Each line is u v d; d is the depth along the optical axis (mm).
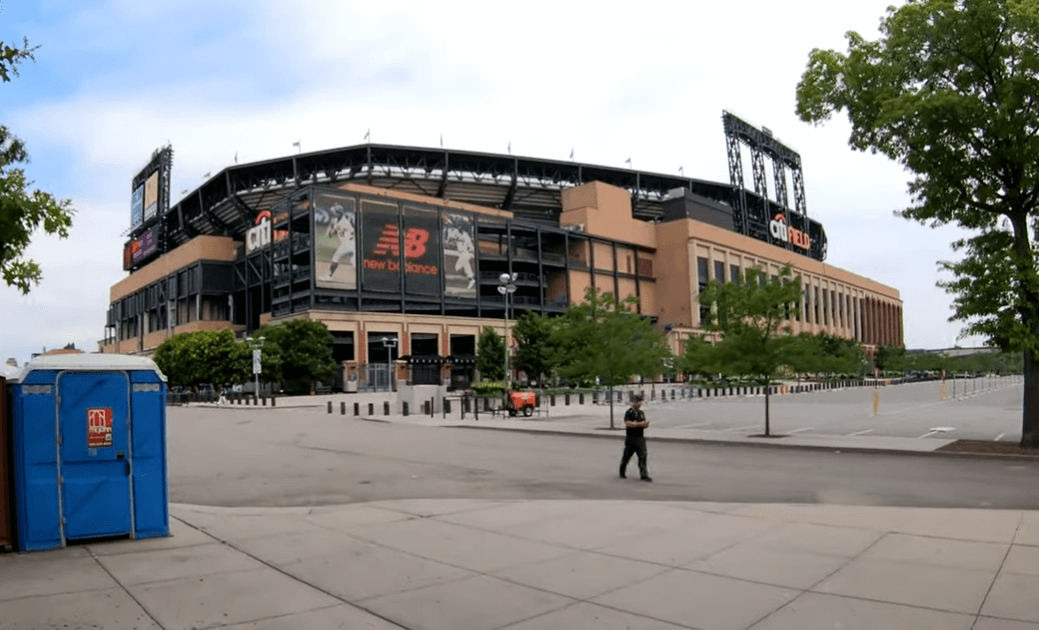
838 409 40094
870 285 189750
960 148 19812
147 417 9469
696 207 132625
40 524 8703
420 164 116250
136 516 9273
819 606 6250
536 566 7762
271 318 95250
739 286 26266
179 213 133250
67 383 9008
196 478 16359
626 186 139875
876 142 21094
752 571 7395
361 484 15047
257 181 115188
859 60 20797
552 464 18219
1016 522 9453
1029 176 18797
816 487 13664
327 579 7363
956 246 20344
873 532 9016
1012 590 6559
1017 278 18438
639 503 11523
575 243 117562
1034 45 18531
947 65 19453
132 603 6582
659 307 128250
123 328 149000
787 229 157500
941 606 6168
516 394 38875
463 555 8297
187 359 74188
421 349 99625
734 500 12305
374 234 92750
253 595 6832
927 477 14820
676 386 94062
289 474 16875
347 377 81188
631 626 5867
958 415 32906
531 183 126500
